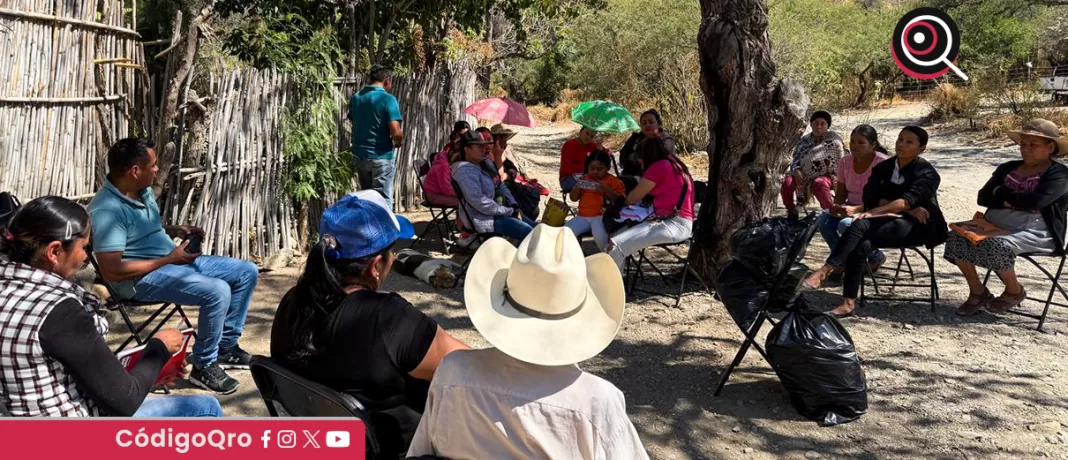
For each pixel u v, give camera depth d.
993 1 27.16
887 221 5.57
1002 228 5.68
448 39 13.49
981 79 21.12
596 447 1.91
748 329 4.39
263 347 5.11
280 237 7.23
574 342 1.97
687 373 4.77
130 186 4.10
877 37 27.30
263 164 6.94
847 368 4.07
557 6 13.75
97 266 4.01
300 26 8.59
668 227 5.94
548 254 1.99
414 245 7.91
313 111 7.22
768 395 4.46
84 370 2.31
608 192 6.32
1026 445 3.86
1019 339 5.28
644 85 19.55
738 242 4.37
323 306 2.34
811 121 7.72
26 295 2.28
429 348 2.33
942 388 4.50
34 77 5.09
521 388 1.94
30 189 5.12
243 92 6.62
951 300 6.13
